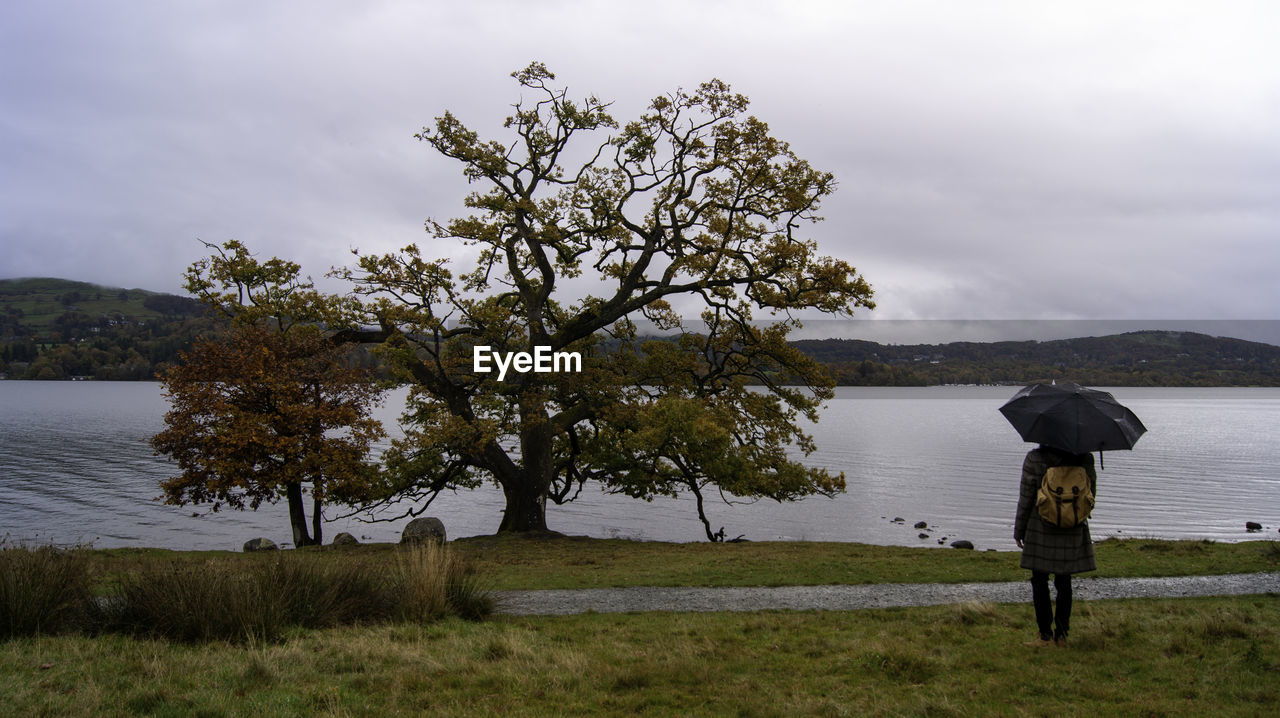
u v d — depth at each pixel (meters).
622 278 29.19
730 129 26.09
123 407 136.25
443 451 25.75
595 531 41.41
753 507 49.47
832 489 27.91
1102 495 50.06
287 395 23.59
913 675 7.11
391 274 24.16
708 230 26.73
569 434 30.48
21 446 72.50
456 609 10.55
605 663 7.70
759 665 7.66
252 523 43.09
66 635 8.60
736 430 27.92
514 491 26.42
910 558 16.31
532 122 27.69
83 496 46.47
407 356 24.75
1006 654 7.77
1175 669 7.03
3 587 8.79
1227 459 72.12
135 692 6.28
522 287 27.05
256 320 26.12
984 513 45.50
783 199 26.53
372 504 28.75
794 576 14.18
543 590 13.30
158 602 9.05
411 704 6.34
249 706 6.06
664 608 11.62
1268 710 5.91
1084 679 6.85
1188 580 12.73
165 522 40.78
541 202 26.98
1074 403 7.59
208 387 23.39
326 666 7.38
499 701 6.43
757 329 29.12
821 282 26.31
